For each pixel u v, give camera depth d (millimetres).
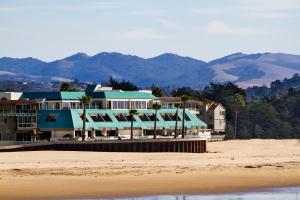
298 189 119312
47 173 133125
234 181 128250
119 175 132750
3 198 103812
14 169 139375
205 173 139125
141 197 107375
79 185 118062
